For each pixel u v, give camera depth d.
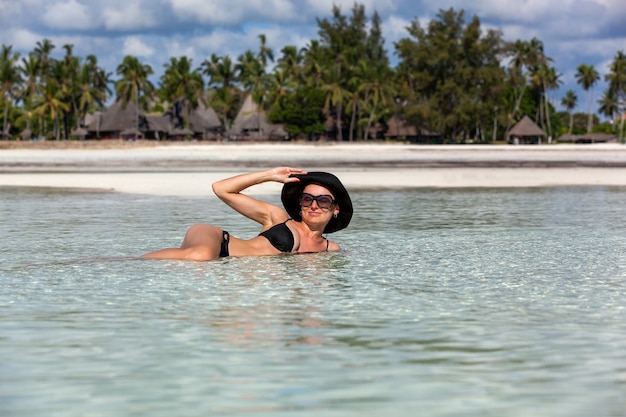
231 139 119.56
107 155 49.31
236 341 4.30
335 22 112.12
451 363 3.87
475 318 4.95
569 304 5.44
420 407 3.18
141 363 3.83
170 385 3.47
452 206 15.91
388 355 4.01
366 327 4.66
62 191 20.70
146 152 54.50
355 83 106.00
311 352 4.07
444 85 93.88
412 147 64.94
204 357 3.95
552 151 57.94
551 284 6.30
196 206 15.47
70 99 119.81
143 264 7.26
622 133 134.12
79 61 122.56
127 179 26.16
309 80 110.81
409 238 9.77
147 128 117.62
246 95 124.44
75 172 32.88
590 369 3.76
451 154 51.97
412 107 94.25
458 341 4.33
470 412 3.12
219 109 132.75
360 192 21.11
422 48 94.12
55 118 117.38
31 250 8.41
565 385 3.50
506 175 30.62
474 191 21.53
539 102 130.00
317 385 3.48
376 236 10.02
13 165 40.19
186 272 6.82
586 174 31.30
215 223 11.77
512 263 7.52
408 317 4.97
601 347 4.19
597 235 10.16
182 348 4.14
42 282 6.29
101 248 8.59
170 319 4.87
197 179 26.00
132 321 4.81
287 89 116.44
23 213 13.78
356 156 48.56
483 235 10.17
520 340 4.35
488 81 93.19
